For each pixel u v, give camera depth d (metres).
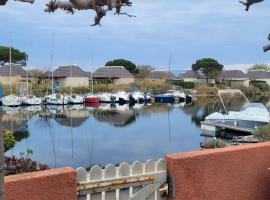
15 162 6.89
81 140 27.55
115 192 4.67
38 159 20.83
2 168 2.38
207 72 102.31
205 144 19.94
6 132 9.03
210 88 84.62
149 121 39.53
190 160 5.03
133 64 100.25
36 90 68.69
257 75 103.44
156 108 55.56
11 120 40.28
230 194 5.40
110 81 87.06
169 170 4.98
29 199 3.91
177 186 4.95
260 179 5.69
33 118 42.53
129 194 4.77
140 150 23.75
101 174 4.58
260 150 5.69
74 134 30.56
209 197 5.21
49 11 2.54
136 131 32.16
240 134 26.81
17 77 75.31
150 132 31.47
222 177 5.31
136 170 4.84
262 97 79.62
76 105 59.81
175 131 31.81
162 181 4.96
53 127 35.03
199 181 5.11
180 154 5.09
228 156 5.35
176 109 53.53
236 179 5.45
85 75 84.44
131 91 72.88
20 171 6.55
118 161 20.48
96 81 86.50
